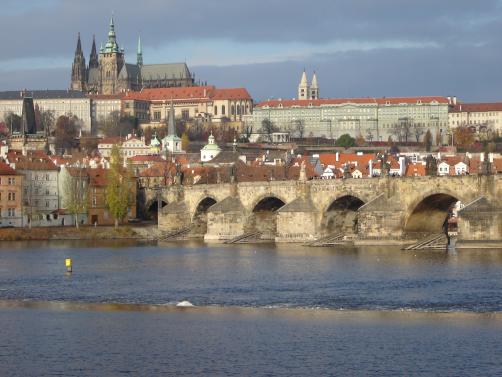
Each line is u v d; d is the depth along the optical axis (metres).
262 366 166.00
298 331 190.88
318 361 168.50
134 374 162.50
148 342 183.12
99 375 161.88
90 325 199.12
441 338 183.38
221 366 166.25
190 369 164.62
